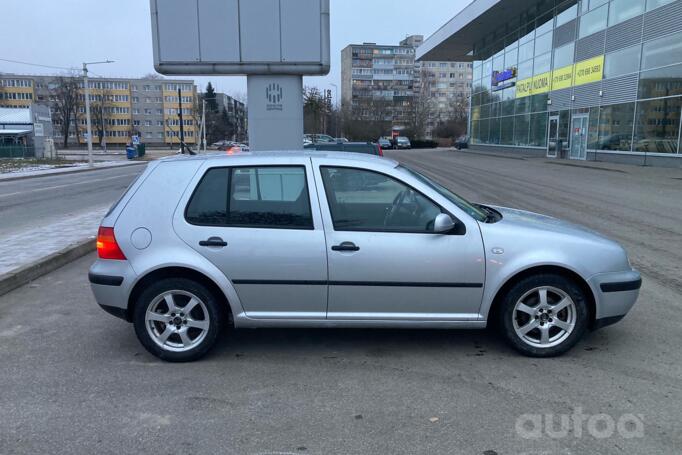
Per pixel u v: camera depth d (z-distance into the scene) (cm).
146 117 12094
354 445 297
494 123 4272
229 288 404
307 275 402
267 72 1016
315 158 418
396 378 380
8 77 11538
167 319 410
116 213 416
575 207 1230
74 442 302
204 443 300
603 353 420
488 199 1381
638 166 2316
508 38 3916
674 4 2109
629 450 291
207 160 423
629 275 415
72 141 11375
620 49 2489
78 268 716
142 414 332
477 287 403
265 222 407
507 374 385
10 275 609
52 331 479
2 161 4284
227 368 400
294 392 360
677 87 2114
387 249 399
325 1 998
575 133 2936
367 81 12462
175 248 404
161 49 991
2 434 310
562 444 297
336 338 459
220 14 990
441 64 12700
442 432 309
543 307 408
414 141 7406
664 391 357
